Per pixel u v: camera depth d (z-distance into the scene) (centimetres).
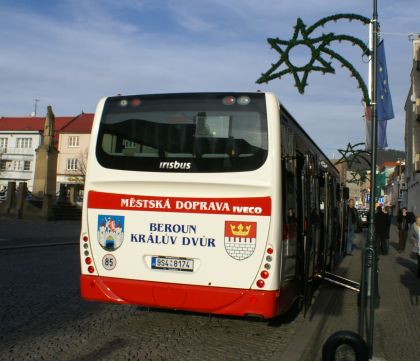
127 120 663
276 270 592
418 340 677
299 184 740
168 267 623
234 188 607
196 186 618
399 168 6831
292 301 684
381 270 1459
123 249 643
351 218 2039
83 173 7312
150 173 637
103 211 654
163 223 628
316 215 951
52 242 1886
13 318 717
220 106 632
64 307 803
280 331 714
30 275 1095
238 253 600
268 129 612
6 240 1866
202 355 582
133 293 633
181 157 629
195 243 615
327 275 1141
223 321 757
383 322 783
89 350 580
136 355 569
